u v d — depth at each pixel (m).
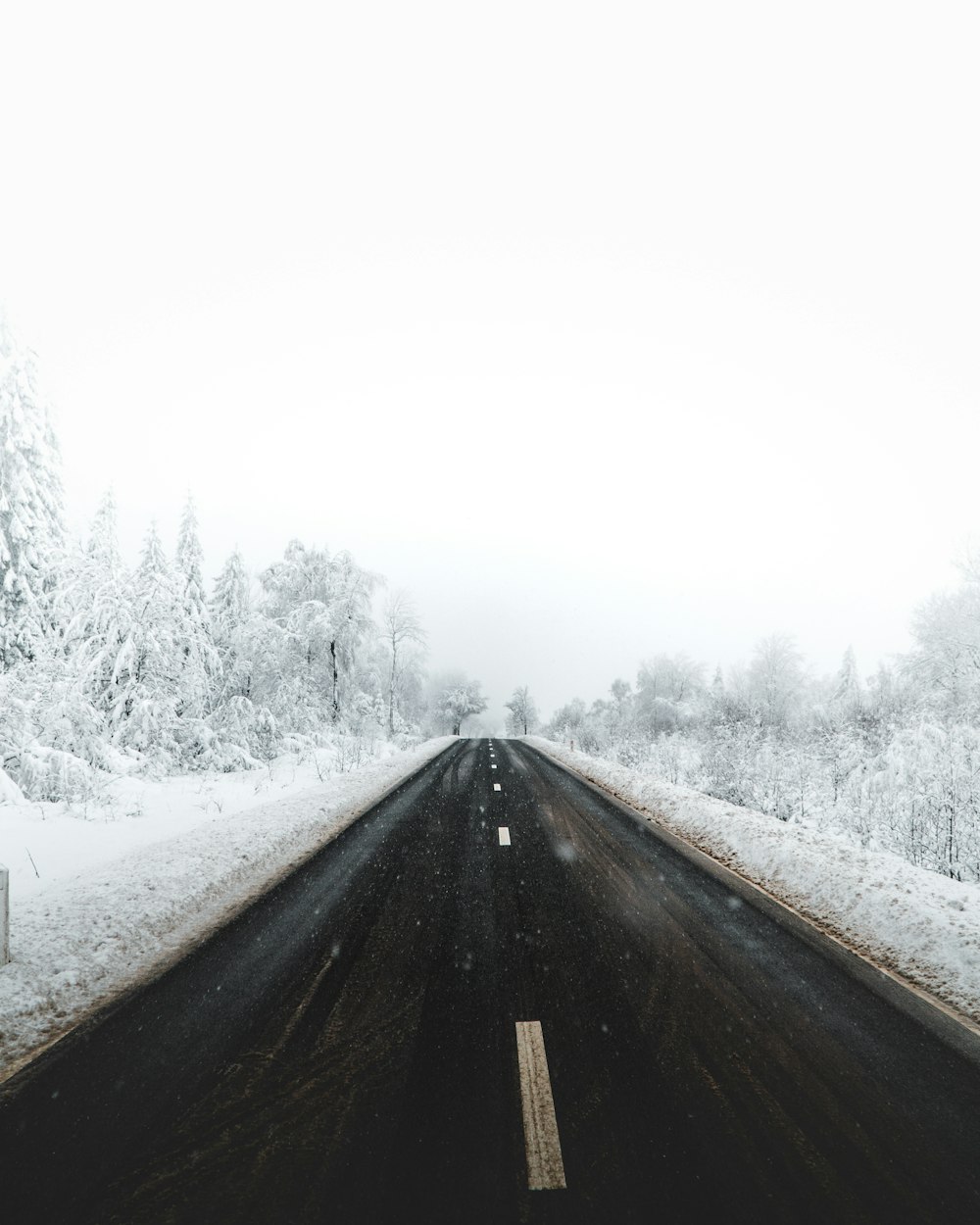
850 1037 4.38
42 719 15.40
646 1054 4.13
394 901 7.24
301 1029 4.43
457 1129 3.39
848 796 15.87
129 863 8.16
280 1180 3.05
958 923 5.95
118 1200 2.94
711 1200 2.94
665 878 8.20
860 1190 3.01
